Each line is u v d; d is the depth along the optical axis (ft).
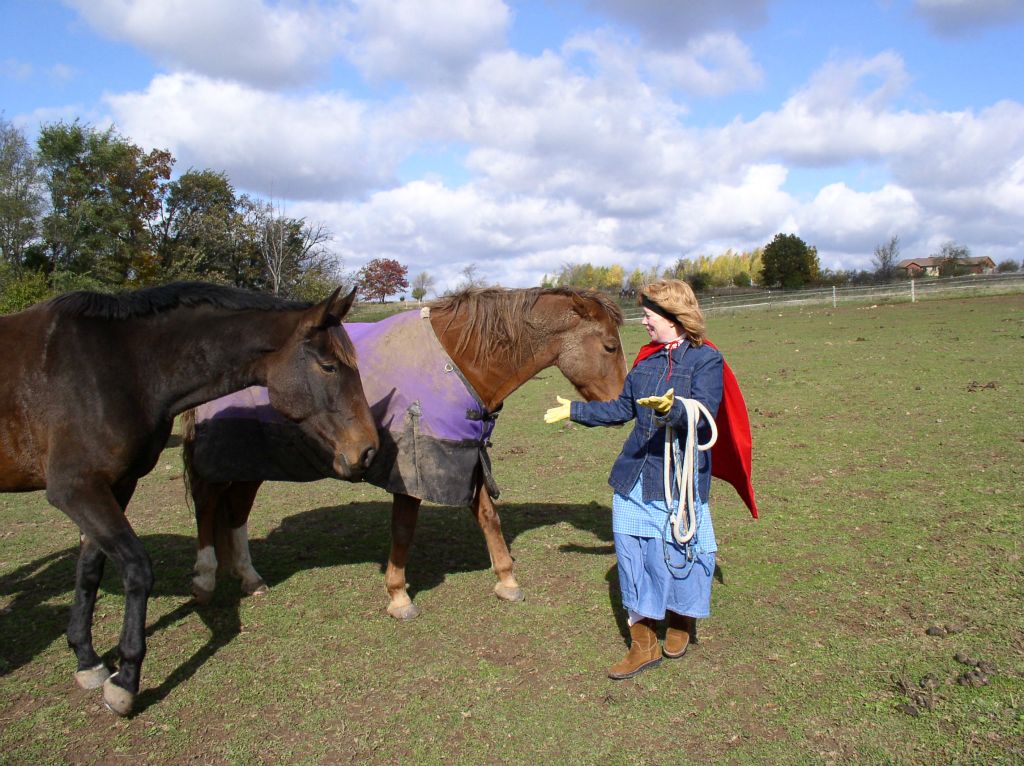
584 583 14.62
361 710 10.27
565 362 13.53
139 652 10.07
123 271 98.84
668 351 10.73
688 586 10.45
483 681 10.92
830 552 14.92
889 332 59.31
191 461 13.80
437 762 9.00
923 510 16.87
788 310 103.71
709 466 10.62
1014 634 10.96
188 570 16.30
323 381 11.16
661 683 10.53
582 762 8.86
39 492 24.52
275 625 13.20
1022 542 14.39
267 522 19.90
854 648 11.05
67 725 10.10
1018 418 25.09
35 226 84.94
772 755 8.73
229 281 108.17
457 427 12.79
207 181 111.34
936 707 9.30
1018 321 59.16
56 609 14.29
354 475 11.53
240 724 10.01
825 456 22.66
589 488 22.13
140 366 10.88
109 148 90.27
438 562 16.33
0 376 10.34
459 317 13.21
